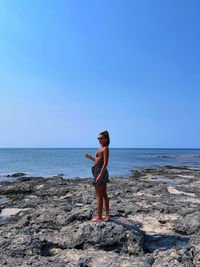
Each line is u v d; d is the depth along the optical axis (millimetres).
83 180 17266
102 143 5547
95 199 9656
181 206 8766
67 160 46781
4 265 4051
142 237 5094
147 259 4211
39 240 5000
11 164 35312
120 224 5496
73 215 6680
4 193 12203
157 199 9992
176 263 3955
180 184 15641
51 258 4281
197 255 4441
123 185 14133
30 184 14297
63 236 5332
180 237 5492
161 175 22312
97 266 4043
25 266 3902
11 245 4633
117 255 4445
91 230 5152
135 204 8750
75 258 4355
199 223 6062
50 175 22406
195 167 32844
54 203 9344
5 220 7559
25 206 9227
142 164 39062
